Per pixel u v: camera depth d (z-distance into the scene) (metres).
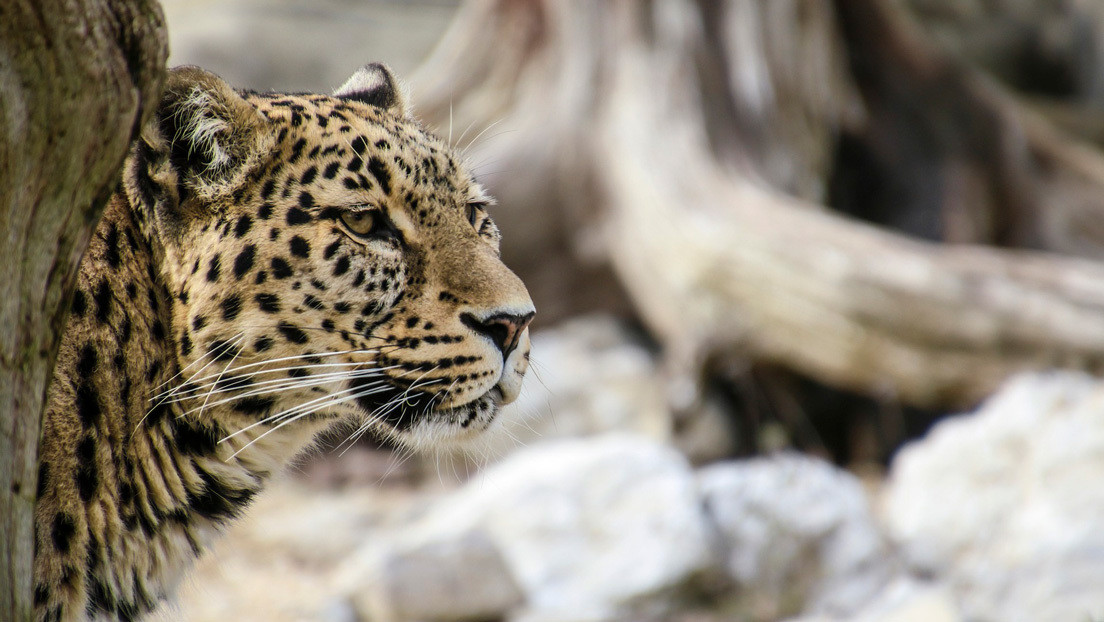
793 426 22.23
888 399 20.88
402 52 38.16
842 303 19.94
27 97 4.95
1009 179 25.67
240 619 14.34
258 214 7.49
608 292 24.52
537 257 24.39
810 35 24.58
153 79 5.53
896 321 19.72
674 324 22.38
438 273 8.08
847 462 22.62
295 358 7.68
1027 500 14.48
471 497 15.58
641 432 21.44
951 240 25.06
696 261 21.38
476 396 8.29
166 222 7.48
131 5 5.26
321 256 7.59
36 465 5.59
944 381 19.89
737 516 14.41
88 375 7.09
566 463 15.14
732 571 14.11
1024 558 13.76
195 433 7.81
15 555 5.46
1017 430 15.16
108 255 7.32
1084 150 28.50
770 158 23.48
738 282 20.94
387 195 7.84
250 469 8.24
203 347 7.48
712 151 22.98
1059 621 12.59
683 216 21.80
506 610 14.16
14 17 4.79
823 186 24.73
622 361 22.73
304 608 14.92
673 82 23.50
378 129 8.05
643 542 14.18
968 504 14.90
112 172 5.52
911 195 25.66
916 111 26.05
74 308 7.07
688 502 14.38
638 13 24.41
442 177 8.25
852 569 14.23
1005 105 26.30
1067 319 19.31
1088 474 14.20
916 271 19.67
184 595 10.60
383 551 14.73
